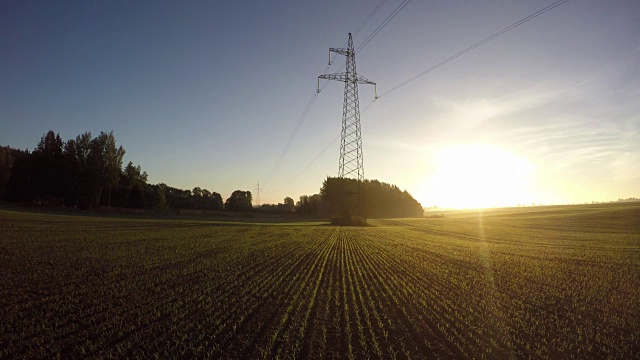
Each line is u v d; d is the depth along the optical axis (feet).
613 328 40.11
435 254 110.01
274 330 37.29
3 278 59.36
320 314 43.32
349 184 323.37
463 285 62.18
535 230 246.68
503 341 35.17
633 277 72.95
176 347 31.94
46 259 78.48
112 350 30.96
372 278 68.03
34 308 43.42
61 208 307.78
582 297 54.80
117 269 70.13
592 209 479.82
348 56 233.55
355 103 252.42
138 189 404.98
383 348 32.89
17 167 334.85
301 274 71.05
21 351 30.73
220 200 642.63
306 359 30.27
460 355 31.53
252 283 60.70
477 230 254.47
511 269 81.46
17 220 174.40
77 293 50.96
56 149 360.28
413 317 42.70
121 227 178.70
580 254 113.39
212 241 133.39
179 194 590.55
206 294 52.24
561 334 37.52
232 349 31.96
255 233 183.73
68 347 31.73
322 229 240.32
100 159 347.97
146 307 44.55
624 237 183.42
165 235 149.28
